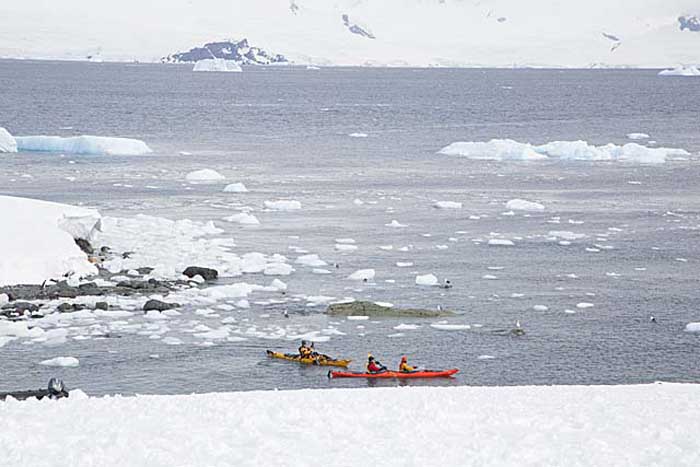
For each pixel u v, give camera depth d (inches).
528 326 4741.6
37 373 3946.9
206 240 6771.7
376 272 5900.6
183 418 2222.0
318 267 6033.5
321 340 4483.3
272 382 3890.3
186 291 5319.9
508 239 6983.3
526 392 2714.1
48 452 1919.3
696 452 1983.3
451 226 7544.3
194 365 4089.6
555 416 2311.8
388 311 4933.6
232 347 4355.3
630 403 2506.2
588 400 2568.9
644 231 7322.8
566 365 4143.7
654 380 3951.8
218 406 2375.7
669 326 4758.9
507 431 2155.5
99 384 3828.7
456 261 6240.2
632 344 4458.7
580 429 2182.6
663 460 1927.9
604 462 1907.0
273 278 5718.5
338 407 2388.0
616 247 6712.6
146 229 7066.9
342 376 3959.2
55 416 2244.1
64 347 4301.2
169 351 4276.6
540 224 7632.9
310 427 2166.6
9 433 2060.8
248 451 1953.7
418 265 6112.2
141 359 4156.0
